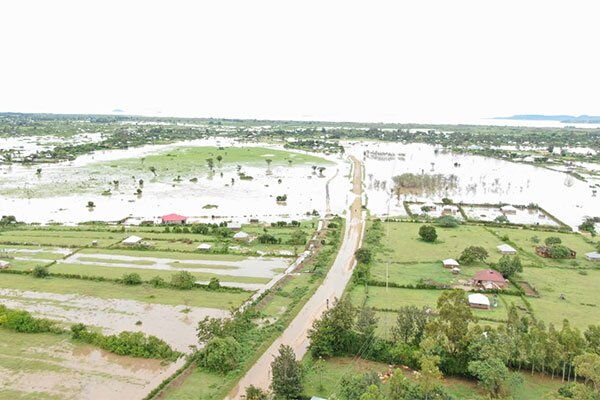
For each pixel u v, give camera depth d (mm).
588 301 75500
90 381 54031
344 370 56594
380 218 131500
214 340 57594
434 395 48094
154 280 82562
